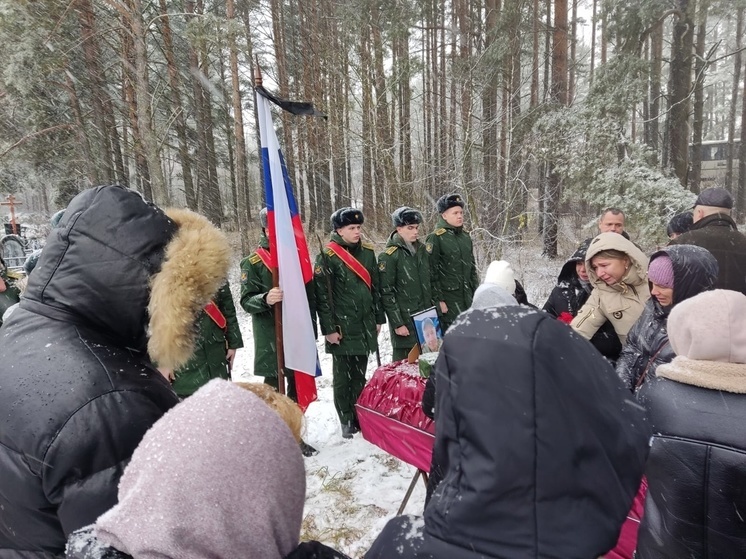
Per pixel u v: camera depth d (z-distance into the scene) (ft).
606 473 2.81
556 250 33.37
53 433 3.44
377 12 38.19
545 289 26.50
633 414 3.08
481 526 2.80
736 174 77.20
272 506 2.86
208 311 12.07
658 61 41.27
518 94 34.35
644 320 7.48
